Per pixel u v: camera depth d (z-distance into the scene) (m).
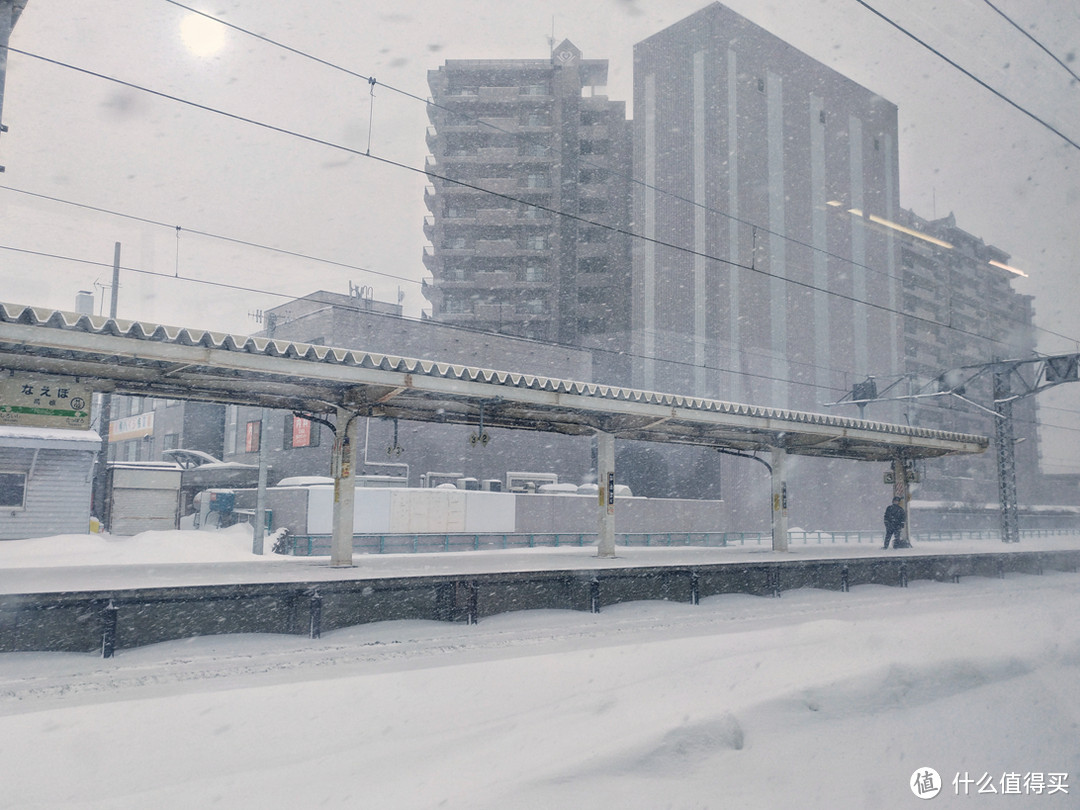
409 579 11.10
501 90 58.00
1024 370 42.75
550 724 5.14
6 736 5.29
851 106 57.09
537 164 57.66
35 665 8.06
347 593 11.02
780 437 22.56
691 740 4.53
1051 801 3.89
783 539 23.02
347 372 12.78
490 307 56.12
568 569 13.02
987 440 26.08
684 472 44.41
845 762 4.38
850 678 5.92
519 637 10.28
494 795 3.79
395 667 8.16
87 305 37.00
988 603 15.15
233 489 33.66
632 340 51.41
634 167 53.06
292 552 25.66
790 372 49.88
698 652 8.58
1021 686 6.11
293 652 8.98
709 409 18.41
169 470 31.20
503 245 56.94
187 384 13.51
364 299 40.53
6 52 10.52
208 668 8.05
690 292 48.38
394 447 16.27
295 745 5.25
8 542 21.62
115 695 6.91
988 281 78.88
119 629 9.29
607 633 10.77
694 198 48.84
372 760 4.64
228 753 5.08
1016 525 30.91
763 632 9.92
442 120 58.09
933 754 4.55
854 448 24.88
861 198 56.66
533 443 40.75
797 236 51.91
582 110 59.84
